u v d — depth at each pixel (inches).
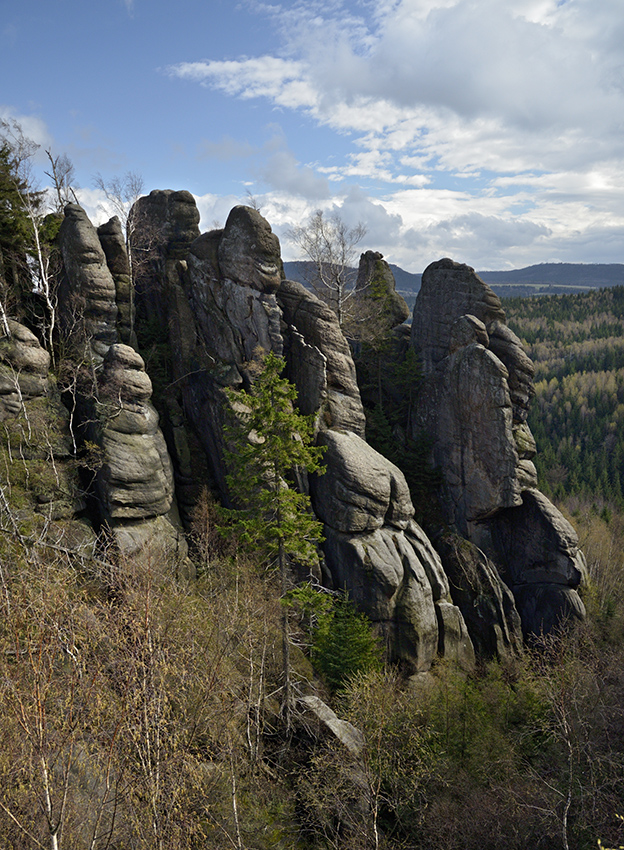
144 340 1987.0
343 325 2258.9
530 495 2018.9
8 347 1487.5
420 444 2102.6
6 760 499.5
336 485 1644.9
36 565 960.3
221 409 1771.7
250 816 962.1
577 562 1959.9
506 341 2105.1
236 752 992.2
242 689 1170.6
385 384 2298.2
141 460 1505.9
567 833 951.0
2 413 1432.1
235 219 1804.9
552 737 1175.0
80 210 1726.1
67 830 561.6
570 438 6156.5
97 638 628.7
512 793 1006.4
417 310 2292.1
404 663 1589.6
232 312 1823.3
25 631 555.5
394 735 1083.3
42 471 1422.2
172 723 677.3
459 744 1205.1
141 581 837.8
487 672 1664.6
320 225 2194.9
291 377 1888.5
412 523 1808.6
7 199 1770.4
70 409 1678.2
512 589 2027.6
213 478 1814.7
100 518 1513.3
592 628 1875.0
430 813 1037.8
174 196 2117.4
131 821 600.7
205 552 1501.0
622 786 999.6
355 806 1029.2
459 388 2047.2
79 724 535.8
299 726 1181.1
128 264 1873.8
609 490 4845.0
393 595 1615.4
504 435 1972.2
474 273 2166.6
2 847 513.0
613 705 1207.6
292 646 1419.8
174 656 749.9
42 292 1712.6
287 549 1175.6
